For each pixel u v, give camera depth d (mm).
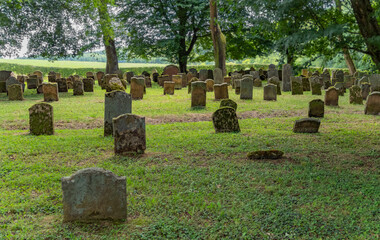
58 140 10812
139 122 9164
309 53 7648
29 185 7020
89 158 9039
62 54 30141
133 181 7188
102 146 10234
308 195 6422
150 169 7953
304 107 17859
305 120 11789
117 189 5426
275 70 30938
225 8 9828
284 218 5469
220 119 11922
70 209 5355
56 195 6477
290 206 5898
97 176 5348
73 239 4891
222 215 5594
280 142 10477
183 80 30656
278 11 7043
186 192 6633
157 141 10781
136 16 39375
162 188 6863
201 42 44969
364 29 6766
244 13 8289
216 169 7902
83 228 5207
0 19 24859
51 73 35125
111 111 11547
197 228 5230
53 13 27125
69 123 14508
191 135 11602
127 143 9141
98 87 30141
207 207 5887
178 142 10609
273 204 5996
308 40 6668
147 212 5801
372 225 5191
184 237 4969
